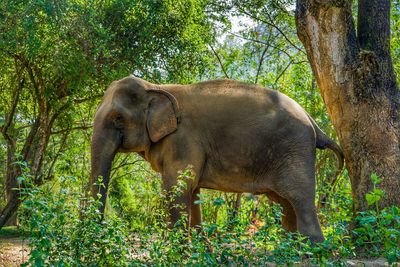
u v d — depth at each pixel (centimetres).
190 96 858
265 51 1560
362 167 852
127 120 853
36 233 561
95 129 862
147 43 1130
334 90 868
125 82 870
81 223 578
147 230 641
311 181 825
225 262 602
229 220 673
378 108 853
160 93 859
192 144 833
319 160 1279
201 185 854
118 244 591
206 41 1289
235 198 1362
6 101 1301
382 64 870
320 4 866
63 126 1247
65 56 1040
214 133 838
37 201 550
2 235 1422
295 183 820
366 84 854
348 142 863
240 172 837
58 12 998
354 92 856
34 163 1158
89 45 1060
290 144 829
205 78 1418
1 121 1252
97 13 1065
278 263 614
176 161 832
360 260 782
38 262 540
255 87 865
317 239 802
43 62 1109
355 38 873
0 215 1233
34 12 1005
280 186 827
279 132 830
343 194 884
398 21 1356
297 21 893
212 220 1306
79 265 570
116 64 1130
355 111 856
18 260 1005
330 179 1254
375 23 880
